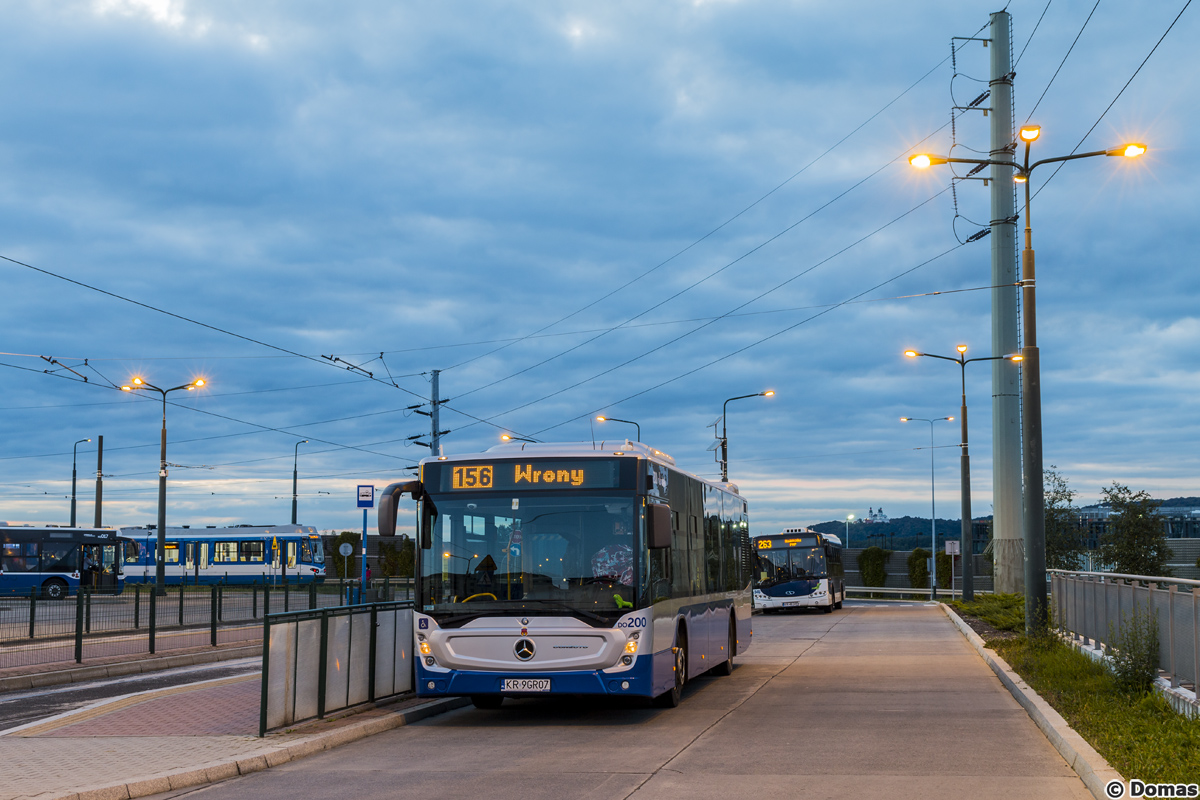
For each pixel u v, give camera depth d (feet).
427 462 43.11
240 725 39.40
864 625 109.81
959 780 28.53
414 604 42.14
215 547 197.06
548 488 41.91
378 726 39.73
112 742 35.70
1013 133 118.52
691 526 50.78
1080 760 28.89
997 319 119.75
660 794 27.22
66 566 163.32
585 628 40.29
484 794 27.71
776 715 42.57
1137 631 41.60
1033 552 63.57
